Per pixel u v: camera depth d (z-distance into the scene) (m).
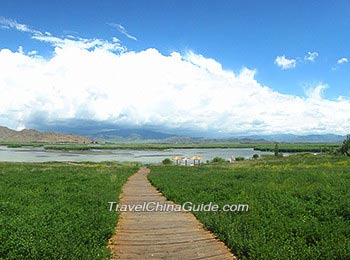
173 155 141.88
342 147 82.00
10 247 9.32
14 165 61.28
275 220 12.38
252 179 28.47
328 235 10.41
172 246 10.66
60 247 9.26
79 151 183.25
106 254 9.42
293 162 65.50
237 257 9.55
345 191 18.58
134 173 47.38
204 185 24.03
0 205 14.54
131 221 14.26
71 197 18.00
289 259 8.69
